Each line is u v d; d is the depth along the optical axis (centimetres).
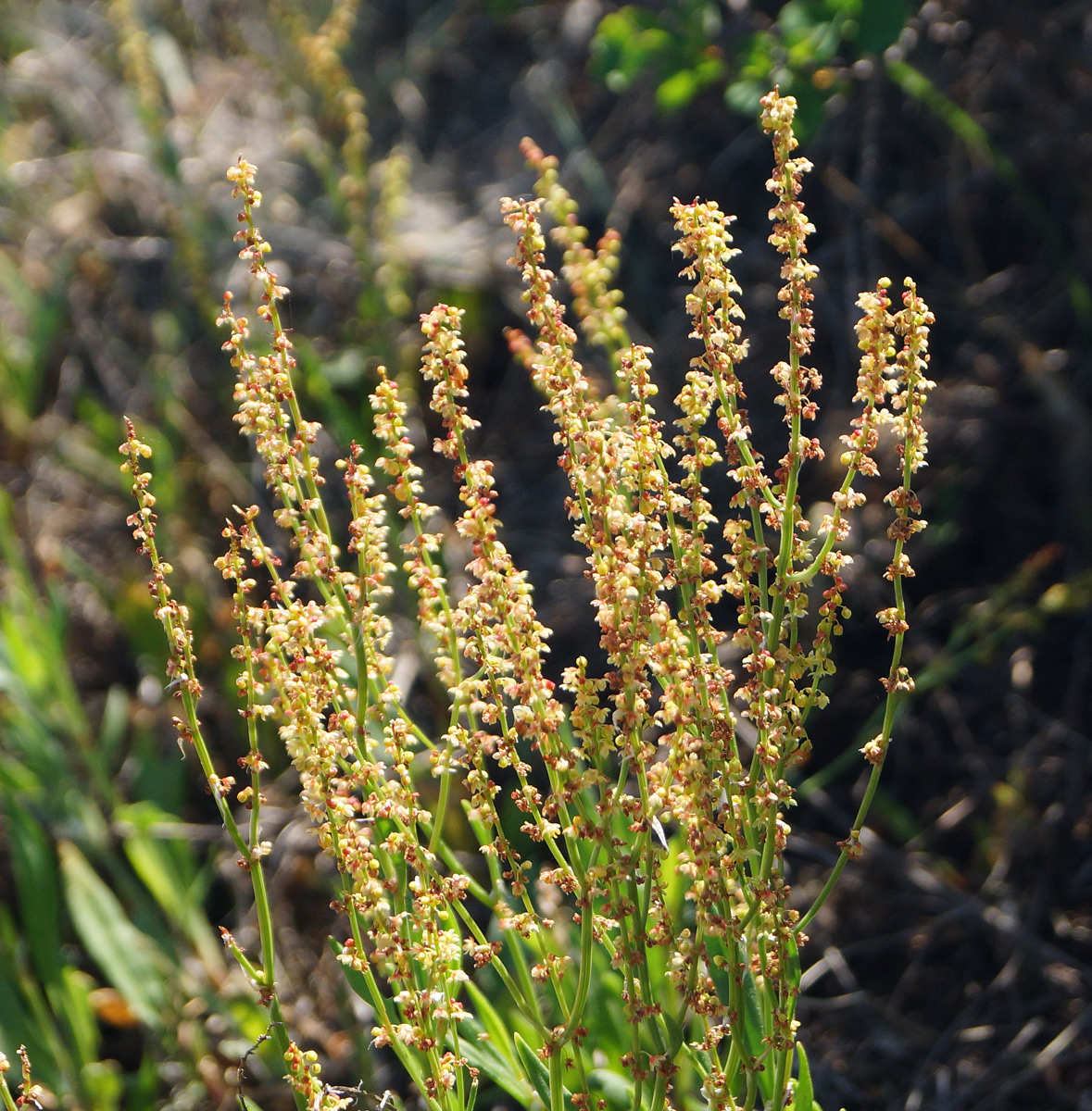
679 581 123
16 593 310
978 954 262
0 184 461
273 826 301
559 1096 128
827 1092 241
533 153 163
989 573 320
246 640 122
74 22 531
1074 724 291
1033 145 355
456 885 125
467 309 396
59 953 242
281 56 473
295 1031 253
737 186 395
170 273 426
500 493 373
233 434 390
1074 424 318
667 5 381
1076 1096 234
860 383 118
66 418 403
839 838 286
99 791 305
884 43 301
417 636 311
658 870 128
